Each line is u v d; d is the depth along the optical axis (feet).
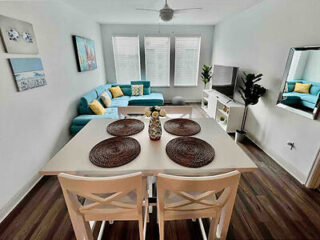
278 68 7.63
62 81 8.50
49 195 5.84
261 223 4.86
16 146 5.55
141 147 4.28
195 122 5.91
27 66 6.00
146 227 4.83
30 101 6.18
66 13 9.09
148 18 12.96
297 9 6.48
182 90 18.28
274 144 7.98
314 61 5.69
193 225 4.88
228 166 3.55
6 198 5.16
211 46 16.70
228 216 3.49
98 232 4.69
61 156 3.89
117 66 16.88
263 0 8.55
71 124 9.41
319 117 5.67
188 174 3.52
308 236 4.52
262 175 6.86
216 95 13.07
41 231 4.64
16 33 5.53
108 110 11.34
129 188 2.87
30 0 6.25
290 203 5.53
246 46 10.34
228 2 9.01
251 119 9.76
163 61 16.93
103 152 4.00
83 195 3.01
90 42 12.19
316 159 5.76
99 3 9.14
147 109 4.63
